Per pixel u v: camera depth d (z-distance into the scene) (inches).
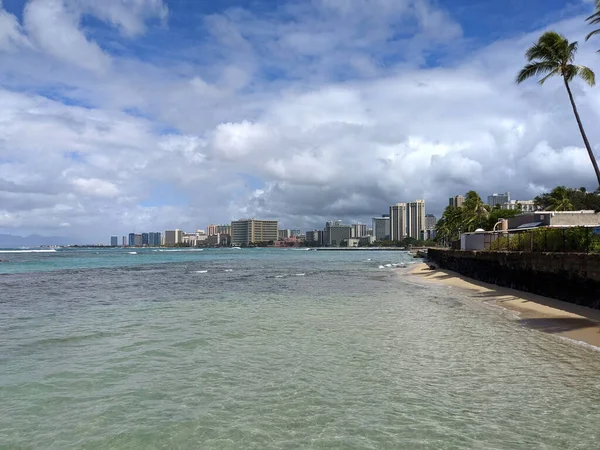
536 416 316.2
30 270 2427.4
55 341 564.4
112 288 1357.0
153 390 375.9
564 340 553.9
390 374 415.8
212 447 274.7
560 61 1283.2
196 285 1460.4
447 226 4837.6
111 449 272.5
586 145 1229.1
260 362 460.1
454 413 323.0
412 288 1309.1
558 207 3157.0
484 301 965.2
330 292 1200.8
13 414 325.7
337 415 321.4
